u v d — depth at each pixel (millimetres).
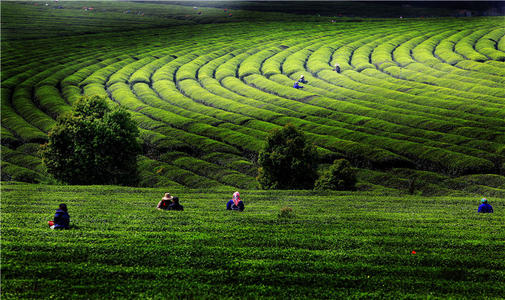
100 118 69312
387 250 24344
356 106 120500
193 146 93375
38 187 51500
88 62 180000
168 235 25656
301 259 22484
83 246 22766
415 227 30812
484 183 69000
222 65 175375
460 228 30500
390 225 31031
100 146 65250
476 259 23062
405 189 69438
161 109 122500
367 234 27859
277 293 19016
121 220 30016
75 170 64438
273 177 65938
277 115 115250
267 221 30891
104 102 72062
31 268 20234
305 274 20703
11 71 163125
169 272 20438
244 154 90062
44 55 191875
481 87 128250
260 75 159125
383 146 89250
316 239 25812
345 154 86250
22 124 104250
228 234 26344
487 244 25594
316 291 19203
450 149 84562
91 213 33500
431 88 133500
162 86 147750
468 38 193000
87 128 65000
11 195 45188
